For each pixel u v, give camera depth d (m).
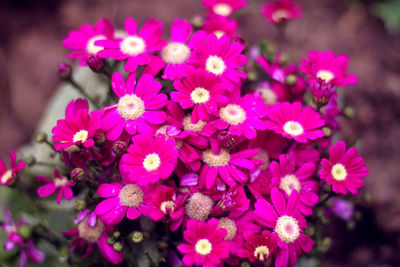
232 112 0.33
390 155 0.53
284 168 0.33
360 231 0.50
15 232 0.35
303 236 0.32
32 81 0.66
